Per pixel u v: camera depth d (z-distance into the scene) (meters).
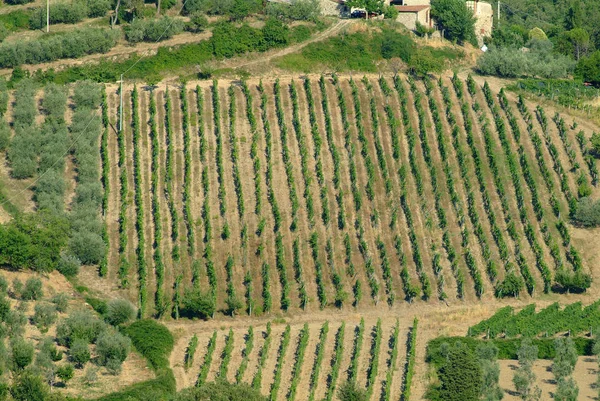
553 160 159.38
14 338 113.75
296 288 137.75
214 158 156.50
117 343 116.50
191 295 132.00
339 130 162.50
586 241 147.12
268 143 158.00
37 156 155.62
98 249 139.50
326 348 124.31
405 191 151.25
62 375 109.12
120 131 160.50
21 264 132.62
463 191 153.75
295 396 113.75
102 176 153.62
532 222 149.38
